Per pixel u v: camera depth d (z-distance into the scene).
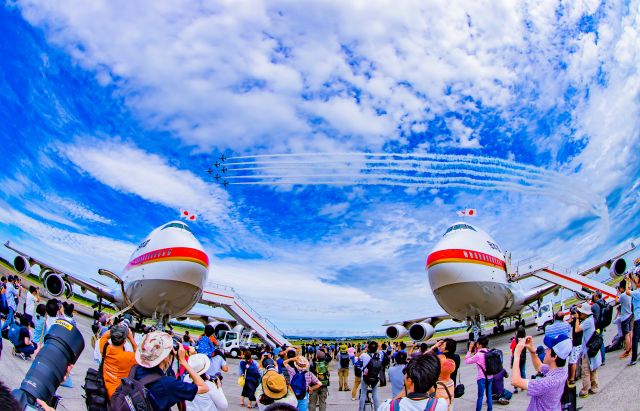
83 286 30.61
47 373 3.46
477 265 24.25
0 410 1.98
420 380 4.57
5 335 13.38
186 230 26.48
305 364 10.12
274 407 3.62
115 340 5.61
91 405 5.46
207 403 6.93
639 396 9.29
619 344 14.84
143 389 4.39
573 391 7.70
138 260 25.33
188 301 25.95
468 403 13.41
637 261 25.31
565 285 26.66
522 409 11.80
